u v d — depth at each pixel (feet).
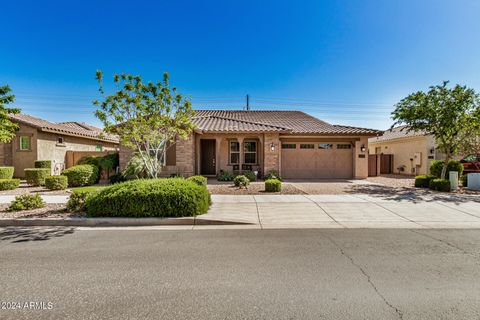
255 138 55.52
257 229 19.84
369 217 23.17
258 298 10.12
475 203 28.78
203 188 24.84
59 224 20.81
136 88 26.32
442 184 37.11
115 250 15.21
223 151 56.18
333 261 13.67
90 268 12.78
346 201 29.76
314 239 17.37
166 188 22.57
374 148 82.69
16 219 20.84
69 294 10.40
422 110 38.29
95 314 9.09
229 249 15.44
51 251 15.01
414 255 14.52
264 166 51.16
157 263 13.39
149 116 27.37
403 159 68.90
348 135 52.29
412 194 34.53
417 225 20.88
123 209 21.70
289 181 50.01
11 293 10.46
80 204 23.70
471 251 15.16
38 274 12.12
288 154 55.31
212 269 12.70
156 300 9.98
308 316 8.99
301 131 51.55
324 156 55.47
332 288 10.89
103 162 47.52
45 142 55.21
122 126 27.25
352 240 17.16
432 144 59.62
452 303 9.82
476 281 11.54
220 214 23.40
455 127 38.55
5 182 37.60
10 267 12.86
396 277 11.89
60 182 37.70
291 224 21.13
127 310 9.34
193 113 28.96
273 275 12.07
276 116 68.23
